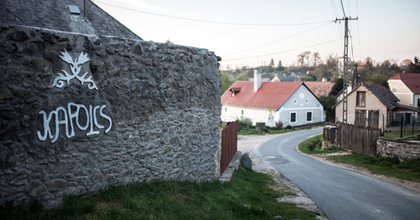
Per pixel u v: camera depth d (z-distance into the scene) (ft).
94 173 15.44
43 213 12.80
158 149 18.92
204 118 22.39
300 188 31.19
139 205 14.78
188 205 16.71
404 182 34.81
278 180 35.24
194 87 21.24
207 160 23.09
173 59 19.48
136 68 17.30
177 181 20.21
